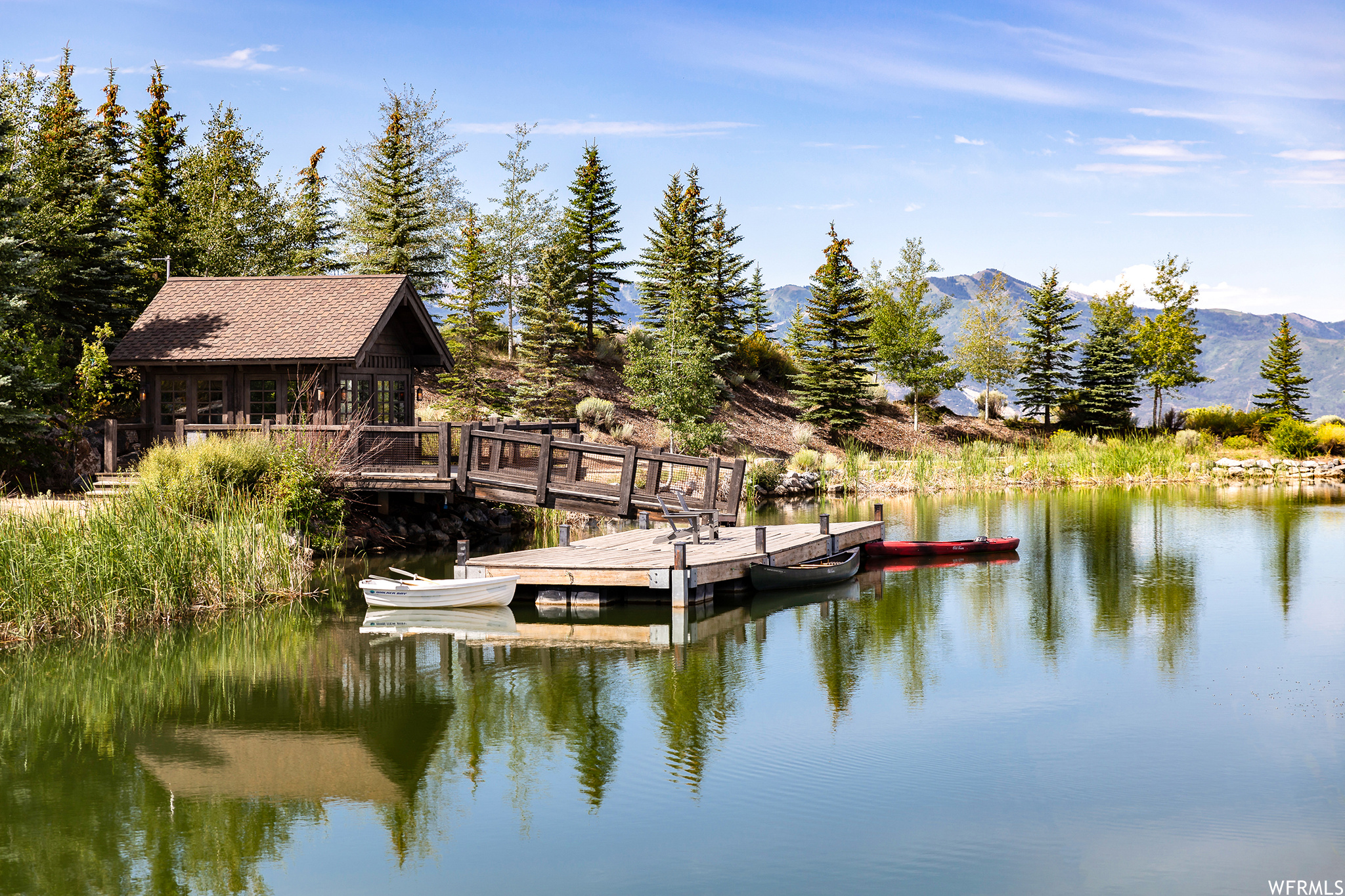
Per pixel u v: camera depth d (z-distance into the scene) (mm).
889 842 7602
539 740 10031
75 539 14914
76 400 24500
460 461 21047
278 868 7289
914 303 54219
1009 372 58688
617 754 9594
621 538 20781
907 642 14164
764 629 15062
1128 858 7328
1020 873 7102
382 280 25016
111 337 28781
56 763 9453
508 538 24609
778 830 7859
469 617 15789
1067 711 10859
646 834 7789
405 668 12758
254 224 39281
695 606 16750
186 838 7820
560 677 12289
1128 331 57688
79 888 6988
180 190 39281
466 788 8789
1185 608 16344
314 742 10023
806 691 11680
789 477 37188
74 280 28281
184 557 15828
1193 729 10203
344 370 23422
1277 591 17797
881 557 22250
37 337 24906
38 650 13633
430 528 23391
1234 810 8156
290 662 13047
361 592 17688
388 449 24609
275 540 17391
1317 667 12602
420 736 10164
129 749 9836
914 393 54281
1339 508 31625
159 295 25828
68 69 36656
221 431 22516
